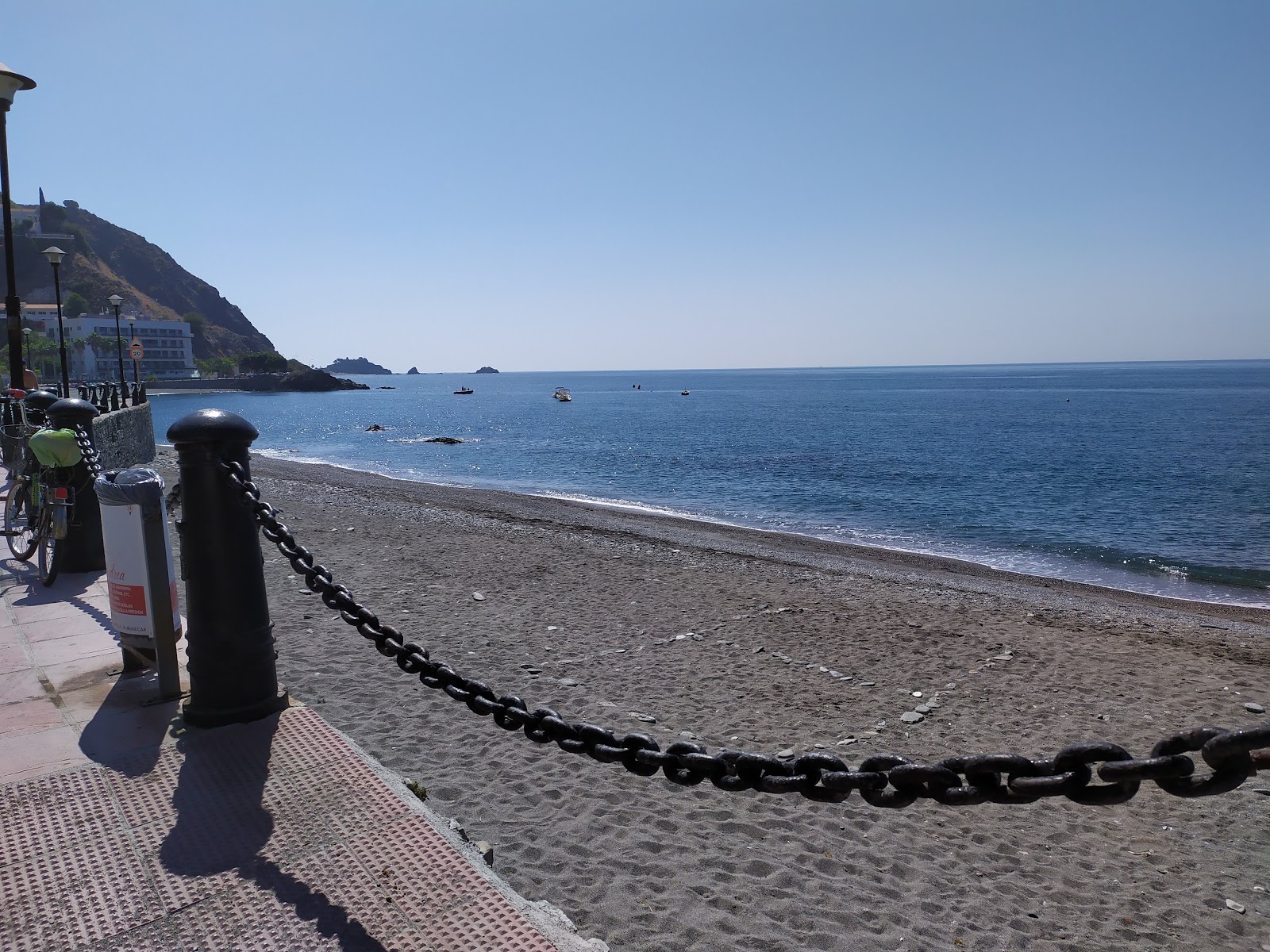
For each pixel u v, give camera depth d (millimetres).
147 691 4070
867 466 37875
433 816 3053
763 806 5277
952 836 5180
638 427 69500
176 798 3062
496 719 2941
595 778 5418
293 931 2381
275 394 177375
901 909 4281
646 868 4426
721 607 10719
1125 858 5078
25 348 77375
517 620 9516
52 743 3494
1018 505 26219
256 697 3695
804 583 12828
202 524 3545
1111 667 8898
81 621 5262
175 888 2564
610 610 10258
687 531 19422
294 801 3043
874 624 10242
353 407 117312
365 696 6617
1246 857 5137
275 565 11711
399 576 11500
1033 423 68438
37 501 6715
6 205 13844
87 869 2654
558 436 59750
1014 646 9555
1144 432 58250
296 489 23359
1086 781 1925
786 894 4297
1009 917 4316
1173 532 21547
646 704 7109
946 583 14117
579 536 16859
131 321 30516
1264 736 1688
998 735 6887
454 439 56531
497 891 2596
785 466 38531
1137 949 4152
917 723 7035
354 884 2598
